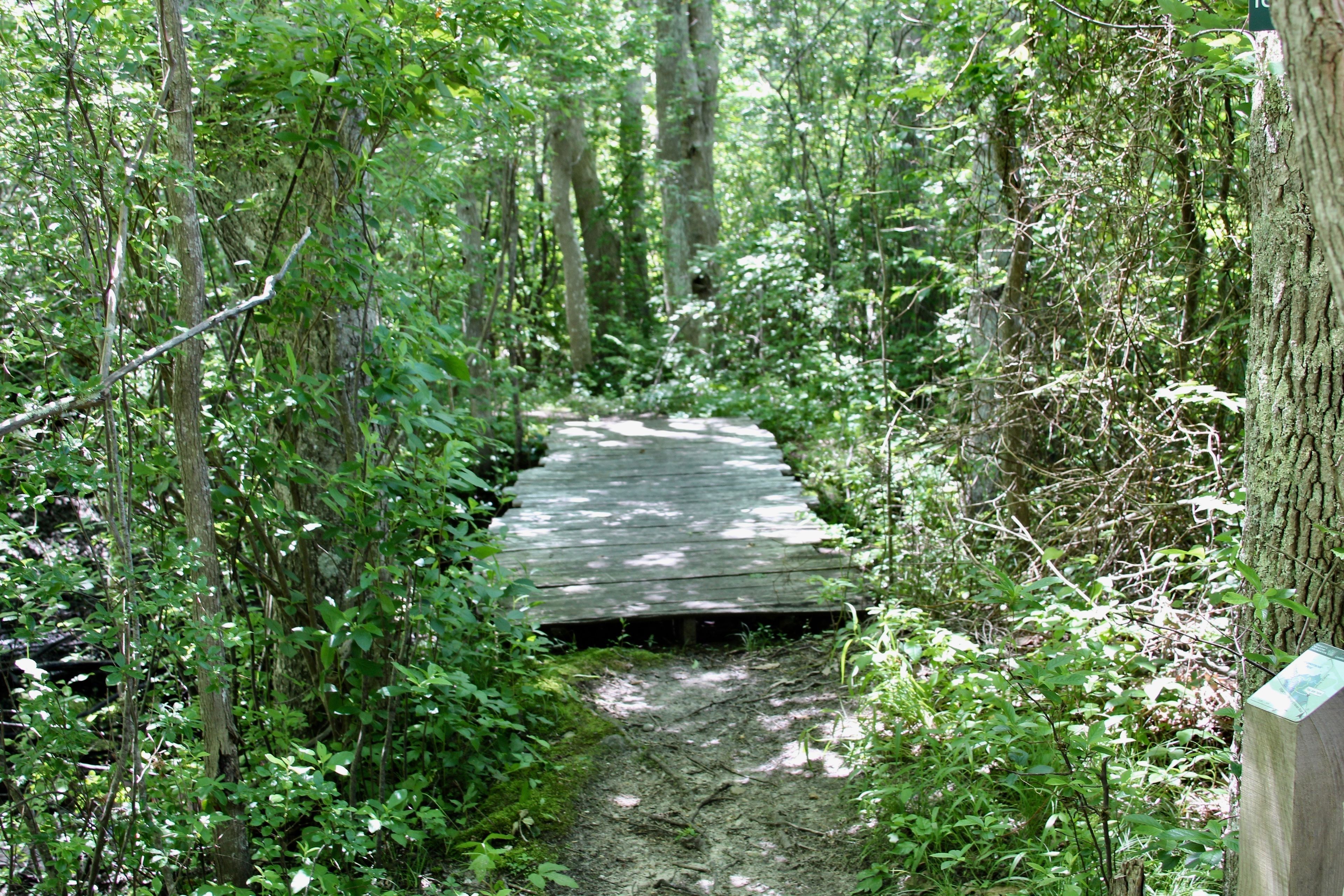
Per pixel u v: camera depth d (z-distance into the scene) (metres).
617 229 19.02
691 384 13.50
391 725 3.20
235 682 3.45
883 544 5.82
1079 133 4.84
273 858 2.73
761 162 19.42
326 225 3.22
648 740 4.22
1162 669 3.62
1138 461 4.52
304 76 2.95
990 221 5.92
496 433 10.57
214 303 3.53
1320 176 1.22
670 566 6.23
